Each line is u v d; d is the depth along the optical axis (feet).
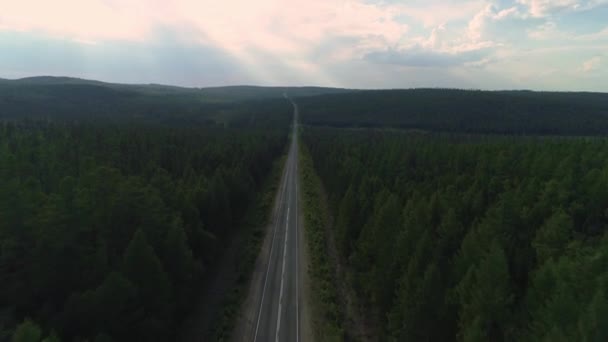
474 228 137.69
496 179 203.92
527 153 258.16
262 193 317.63
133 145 312.09
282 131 654.12
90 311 93.40
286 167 434.30
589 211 153.89
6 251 101.19
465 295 98.17
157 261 111.55
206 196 187.62
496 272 93.04
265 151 400.26
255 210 269.85
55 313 97.45
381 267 134.31
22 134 321.11
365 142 449.06
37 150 244.42
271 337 129.49
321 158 382.83
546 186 168.55
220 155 315.78
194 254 161.27
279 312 143.95
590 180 170.19
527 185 180.96
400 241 130.93
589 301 84.02
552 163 211.00
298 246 206.90
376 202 181.27
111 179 128.57
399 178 250.57
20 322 93.61
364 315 144.66
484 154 269.03
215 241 175.52
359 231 184.85
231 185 236.43
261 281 167.73
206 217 186.70
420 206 152.15
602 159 212.84
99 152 266.98
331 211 268.41
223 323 134.92
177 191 169.68
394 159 291.17
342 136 550.36
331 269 182.39
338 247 198.90
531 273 111.14
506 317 91.61
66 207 111.55
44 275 100.58
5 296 97.91
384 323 129.49
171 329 120.37
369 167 295.89
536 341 83.25
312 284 164.96
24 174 183.11
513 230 138.41
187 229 156.04
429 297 99.71
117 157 261.44
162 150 311.68
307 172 398.83
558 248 117.08
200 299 152.76
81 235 113.60
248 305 148.66
